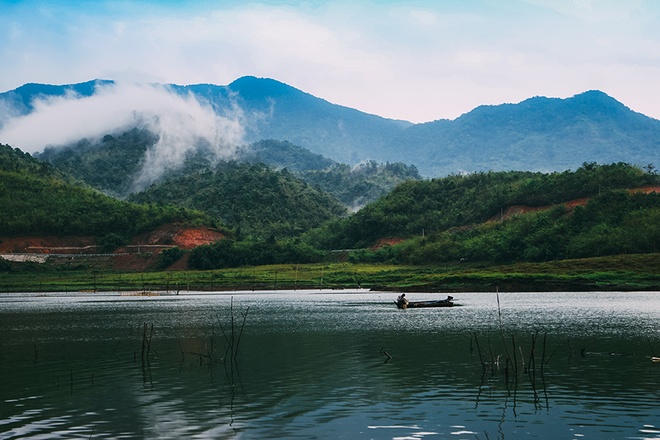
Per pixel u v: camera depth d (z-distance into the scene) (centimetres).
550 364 3481
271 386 3045
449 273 13462
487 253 16100
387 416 2481
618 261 12200
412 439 2202
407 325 5575
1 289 13388
